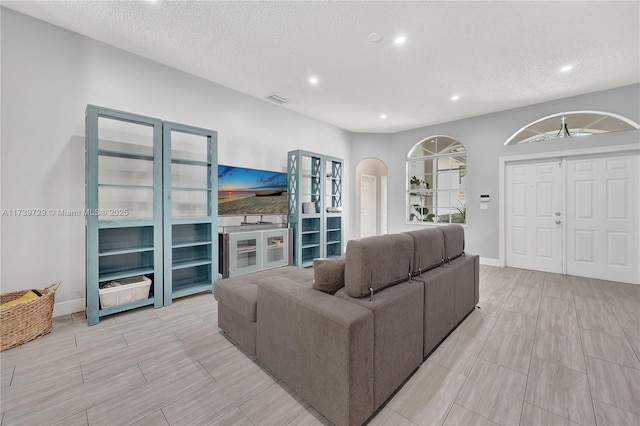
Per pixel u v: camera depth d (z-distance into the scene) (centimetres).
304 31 254
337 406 126
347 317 125
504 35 257
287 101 425
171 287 288
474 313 267
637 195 361
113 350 199
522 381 164
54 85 252
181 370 176
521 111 441
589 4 217
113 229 280
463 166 519
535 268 436
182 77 333
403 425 132
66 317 255
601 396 151
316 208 475
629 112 359
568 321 247
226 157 377
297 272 255
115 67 284
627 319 250
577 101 394
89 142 236
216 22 243
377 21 239
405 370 163
